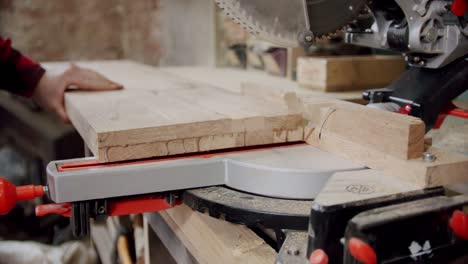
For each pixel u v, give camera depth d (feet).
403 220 1.86
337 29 2.81
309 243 1.93
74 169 2.34
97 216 2.38
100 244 5.32
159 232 3.37
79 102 3.55
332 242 1.89
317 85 4.96
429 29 2.76
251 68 6.88
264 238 2.81
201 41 8.64
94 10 10.19
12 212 7.14
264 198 2.37
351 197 1.97
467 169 2.16
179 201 2.54
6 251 5.13
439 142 3.52
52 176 2.25
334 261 1.90
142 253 4.40
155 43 10.07
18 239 6.98
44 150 6.84
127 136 2.46
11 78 4.50
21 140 7.77
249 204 2.29
